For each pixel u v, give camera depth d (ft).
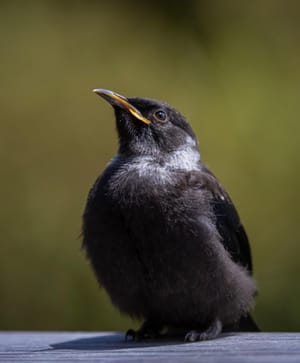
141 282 31.30
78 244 51.21
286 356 24.77
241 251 35.32
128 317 32.81
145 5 59.16
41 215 52.08
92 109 54.03
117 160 34.58
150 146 35.06
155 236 30.99
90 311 50.85
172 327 33.50
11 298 51.90
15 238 52.08
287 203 53.21
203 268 31.04
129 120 35.19
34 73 55.36
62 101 54.39
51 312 51.42
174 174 32.83
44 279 51.60
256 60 58.23
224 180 52.70
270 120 55.36
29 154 53.16
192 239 30.99
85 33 57.52
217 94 55.83
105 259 31.50
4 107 54.29
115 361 24.89
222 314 32.01
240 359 24.23
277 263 52.08
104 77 55.42
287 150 54.39
